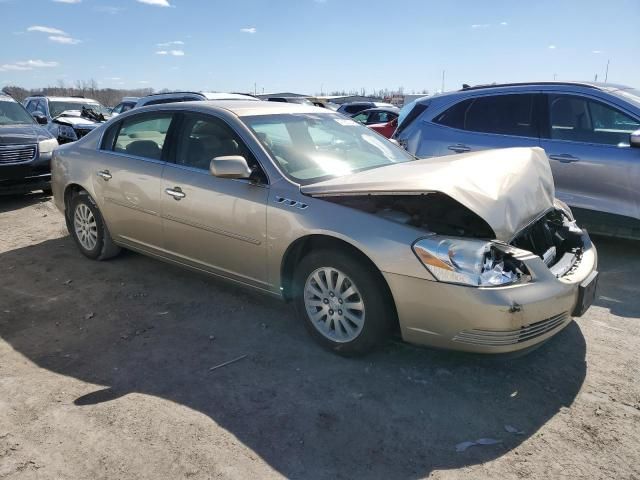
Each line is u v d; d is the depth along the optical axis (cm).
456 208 320
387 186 311
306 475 240
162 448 257
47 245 596
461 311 284
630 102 521
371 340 322
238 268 390
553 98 567
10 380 317
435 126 641
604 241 602
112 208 482
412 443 261
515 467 244
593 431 268
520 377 318
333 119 466
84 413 285
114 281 479
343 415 283
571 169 544
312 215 335
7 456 251
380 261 303
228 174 356
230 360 341
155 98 1118
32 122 936
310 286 350
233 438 265
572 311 314
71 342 368
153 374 325
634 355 342
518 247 328
